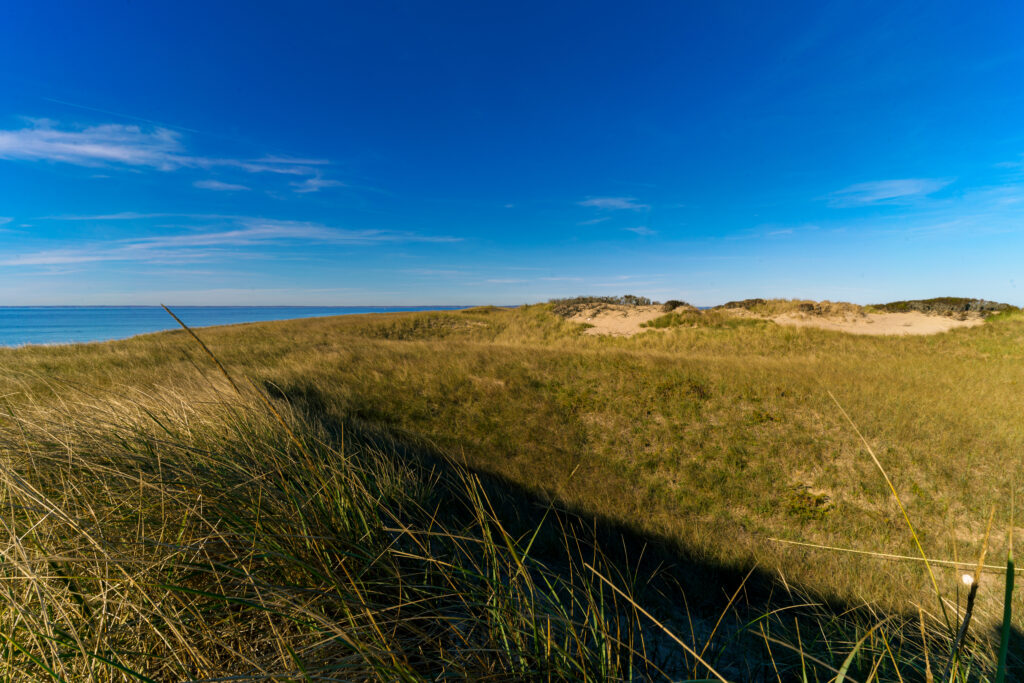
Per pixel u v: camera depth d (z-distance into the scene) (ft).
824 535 17.65
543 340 67.77
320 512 6.64
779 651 8.70
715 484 21.42
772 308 69.10
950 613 10.41
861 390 30.94
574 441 25.04
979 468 21.07
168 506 5.90
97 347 48.16
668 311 72.64
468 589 6.27
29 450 6.72
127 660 4.25
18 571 4.54
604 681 5.17
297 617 4.51
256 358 41.86
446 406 28.32
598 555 13.10
